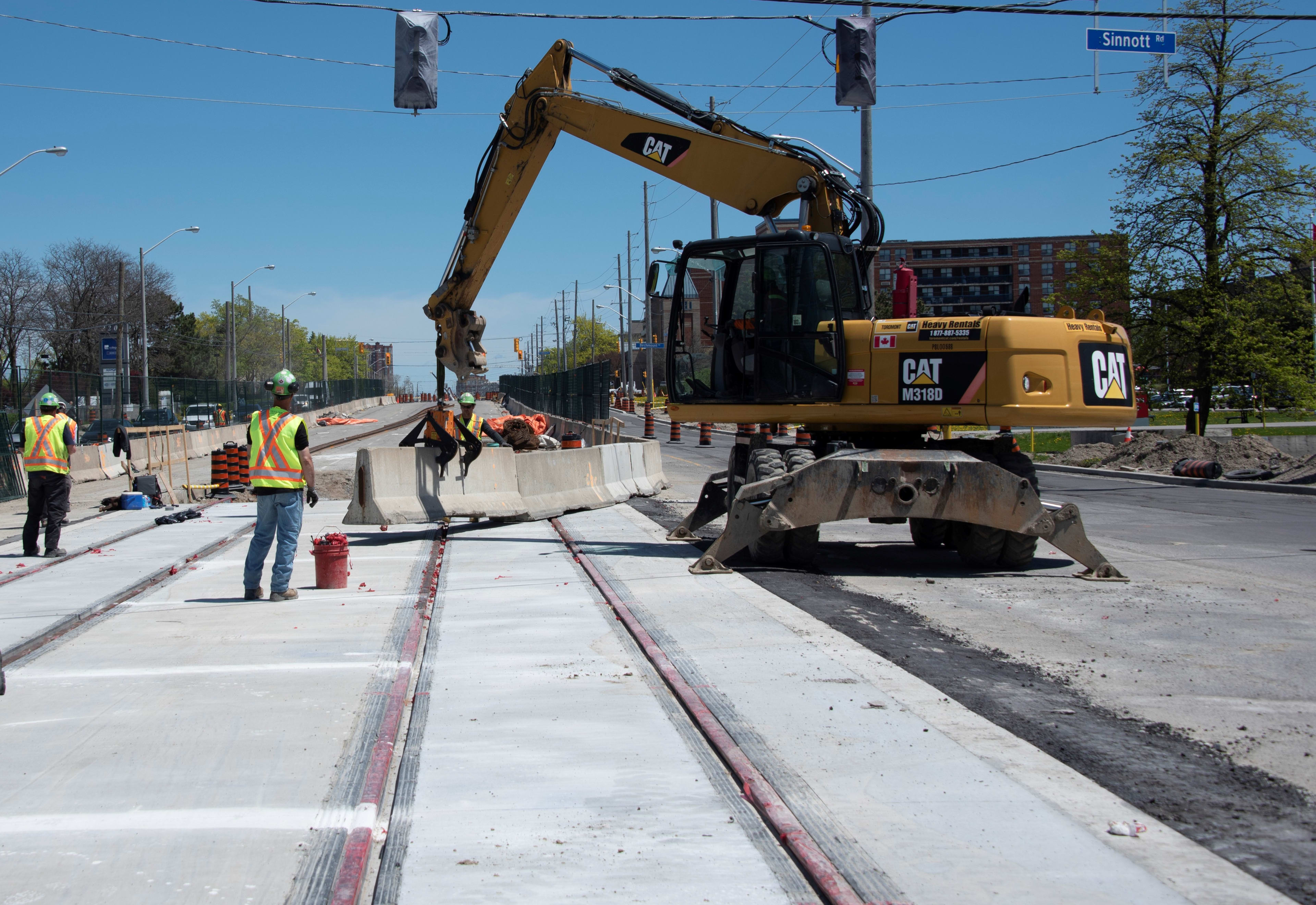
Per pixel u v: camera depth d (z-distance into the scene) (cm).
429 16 1192
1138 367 3566
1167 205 3391
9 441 2236
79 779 480
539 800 453
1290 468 2219
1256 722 576
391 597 960
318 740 537
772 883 373
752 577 1065
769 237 1168
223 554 1295
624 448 2022
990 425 1133
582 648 749
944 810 437
